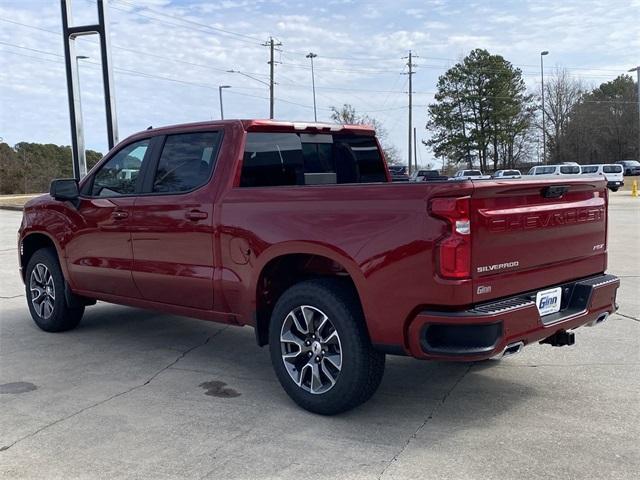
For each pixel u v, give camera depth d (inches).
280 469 139.9
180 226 202.1
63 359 226.8
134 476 137.8
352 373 160.6
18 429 163.9
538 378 198.7
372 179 246.2
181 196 203.6
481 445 150.6
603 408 173.0
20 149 2315.5
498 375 202.4
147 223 212.4
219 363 221.8
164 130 217.2
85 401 183.9
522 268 158.2
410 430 160.2
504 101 2908.5
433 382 197.0
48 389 194.5
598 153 3127.5
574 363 212.8
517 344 152.6
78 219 240.4
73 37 624.7
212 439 156.4
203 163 203.3
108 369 215.0
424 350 148.8
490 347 144.3
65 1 613.0
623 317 275.3
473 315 142.9
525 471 136.9
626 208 1031.0
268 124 204.5
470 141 2940.5
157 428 163.6
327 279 170.2
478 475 135.4
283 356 176.1
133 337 257.3
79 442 155.6
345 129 233.3
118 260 225.9
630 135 3063.5
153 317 292.4
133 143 227.0
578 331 253.4
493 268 150.2
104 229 229.5
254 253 180.9
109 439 157.1
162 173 214.5
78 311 263.0
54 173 2340.1
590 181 177.8
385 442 153.2
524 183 154.5
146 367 217.3
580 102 3129.9
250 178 198.5
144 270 216.1
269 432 160.2
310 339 171.0
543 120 2942.9
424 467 139.6
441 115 2982.3
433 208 144.6
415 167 2955.2
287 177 211.6
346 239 159.0
